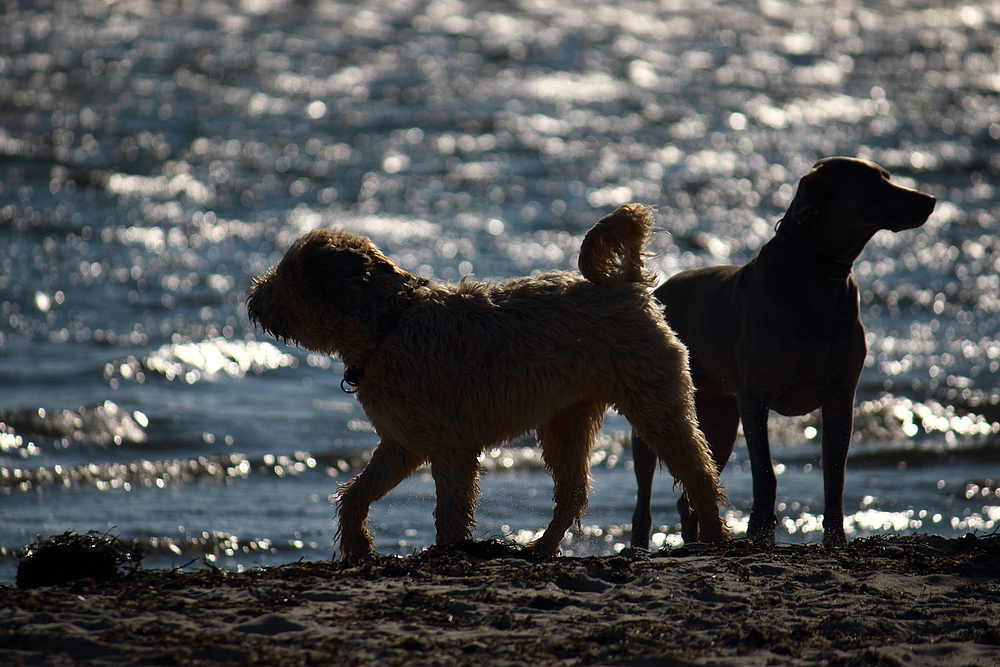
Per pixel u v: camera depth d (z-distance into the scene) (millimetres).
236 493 13000
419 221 28531
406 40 52031
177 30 50344
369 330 7656
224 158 33875
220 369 18250
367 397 7773
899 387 17750
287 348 19484
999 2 71688
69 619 5867
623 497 12828
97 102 39062
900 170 35750
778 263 8742
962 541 8516
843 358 8695
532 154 36000
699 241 27516
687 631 5895
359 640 5633
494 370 7672
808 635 5867
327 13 55688
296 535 11453
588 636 5758
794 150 37781
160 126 36969
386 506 12117
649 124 40688
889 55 56250
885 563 7566
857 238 8547
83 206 28375
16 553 10469
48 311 20672
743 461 14562
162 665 5230
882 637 5875
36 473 13086
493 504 12352
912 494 12922
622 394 8039
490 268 24578
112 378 17297
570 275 8258
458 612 6121
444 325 7680
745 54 54594
